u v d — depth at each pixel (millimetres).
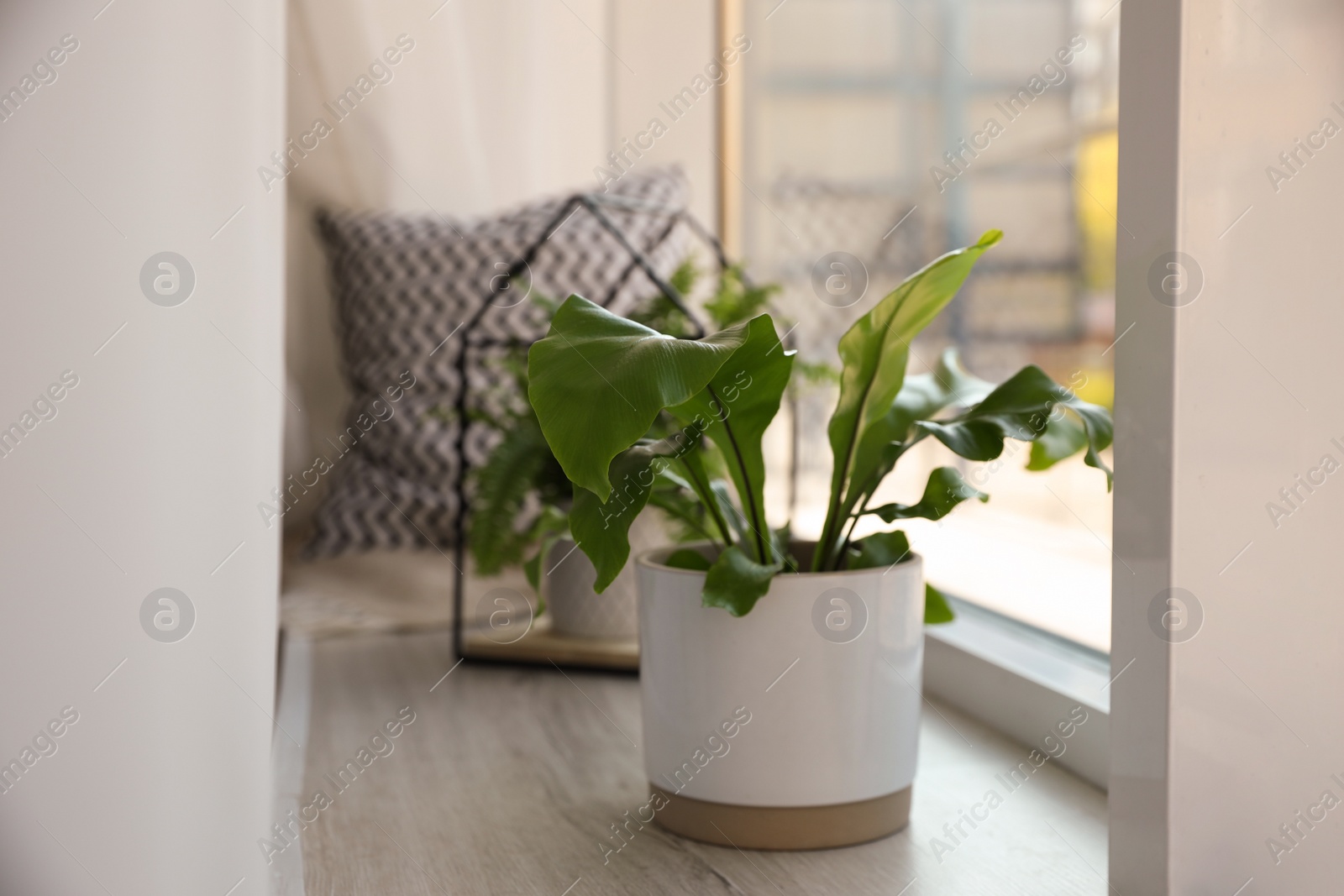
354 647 1126
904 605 654
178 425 461
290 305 1695
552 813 712
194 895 464
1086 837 673
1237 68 546
